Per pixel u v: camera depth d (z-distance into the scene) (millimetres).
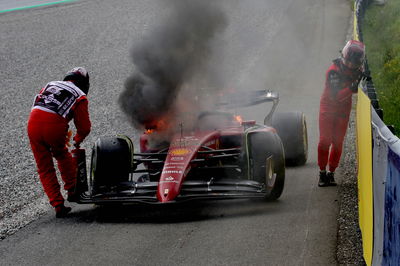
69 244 22297
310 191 26484
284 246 20281
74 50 72562
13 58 71562
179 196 22969
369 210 18422
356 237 20672
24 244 22812
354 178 27844
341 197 25156
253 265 18922
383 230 16125
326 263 18703
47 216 26297
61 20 89188
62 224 24812
